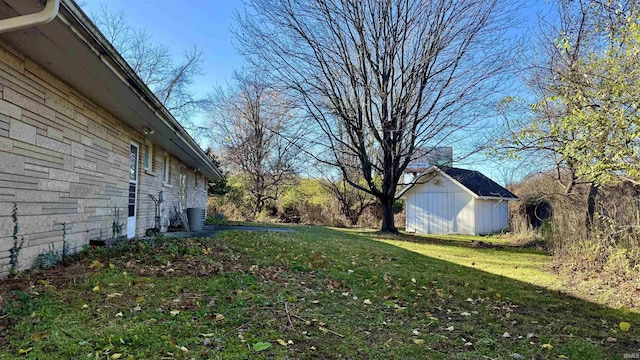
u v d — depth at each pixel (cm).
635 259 629
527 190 1567
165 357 232
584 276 654
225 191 2448
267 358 245
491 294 506
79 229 527
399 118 1412
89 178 559
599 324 386
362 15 1348
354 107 1462
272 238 977
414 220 2019
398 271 652
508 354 288
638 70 561
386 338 304
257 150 2472
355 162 1948
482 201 1872
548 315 416
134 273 418
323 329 307
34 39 356
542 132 812
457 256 927
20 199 390
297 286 452
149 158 912
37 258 419
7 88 368
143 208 856
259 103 2381
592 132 611
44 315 276
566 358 286
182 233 971
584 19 764
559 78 735
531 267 779
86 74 448
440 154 1570
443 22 1320
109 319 282
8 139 370
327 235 1220
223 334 275
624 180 671
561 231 898
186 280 409
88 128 555
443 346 297
